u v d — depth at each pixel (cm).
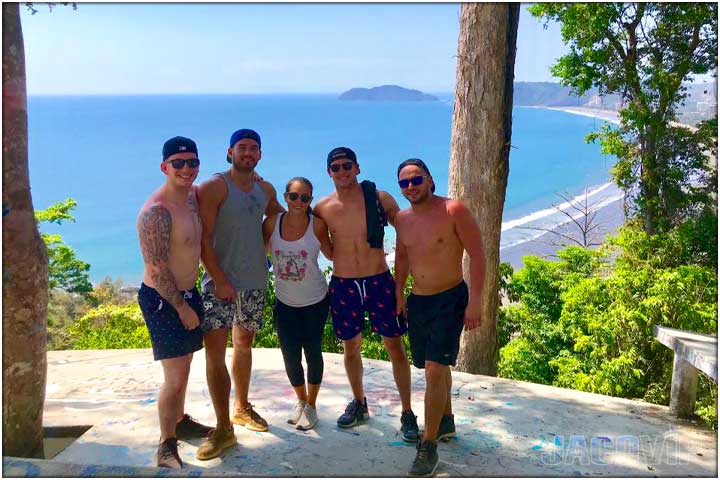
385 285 385
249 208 366
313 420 407
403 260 379
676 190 1620
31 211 338
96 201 6322
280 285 386
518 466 361
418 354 372
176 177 318
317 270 388
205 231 350
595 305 1380
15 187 326
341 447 378
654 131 1605
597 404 484
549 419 442
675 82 1556
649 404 496
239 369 395
